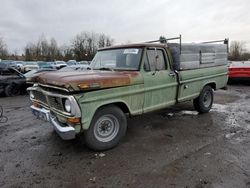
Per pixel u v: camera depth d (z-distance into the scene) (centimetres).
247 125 532
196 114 630
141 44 450
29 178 315
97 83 356
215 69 642
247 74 1208
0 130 524
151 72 452
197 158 364
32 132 505
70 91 331
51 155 386
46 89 395
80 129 355
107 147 398
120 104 413
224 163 346
